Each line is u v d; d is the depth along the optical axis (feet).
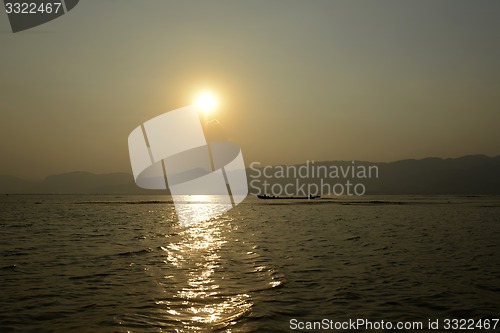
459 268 67.87
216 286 54.90
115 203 428.97
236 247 93.15
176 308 44.98
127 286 54.80
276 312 43.55
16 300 47.60
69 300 47.85
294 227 147.64
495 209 289.33
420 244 99.55
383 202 432.25
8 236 114.73
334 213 237.86
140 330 38.24
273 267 68.39
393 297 49.42
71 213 241.35
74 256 79.20
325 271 65.16
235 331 38.19
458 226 152.05
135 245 96.07
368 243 101.24
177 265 70.03
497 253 84.94
